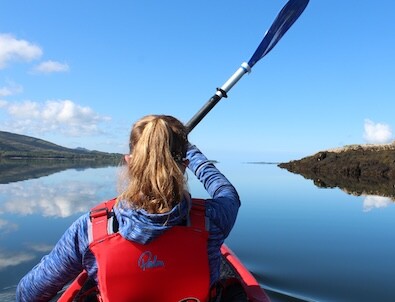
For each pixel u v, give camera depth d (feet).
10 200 34.71
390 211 32.30
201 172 6.51
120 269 4.82
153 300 5.08
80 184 51.42
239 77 10.25
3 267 16.03
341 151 119.03
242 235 22.70
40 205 32.14
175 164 4.89
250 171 100.07
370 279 15.39
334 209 32.91
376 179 75.51
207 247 5.24
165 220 4.79
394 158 90.17
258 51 10.27
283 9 10.29
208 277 5.20
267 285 14.65
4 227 23.57
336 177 80.48
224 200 5.65
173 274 5.01
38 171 84.74
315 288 14.29
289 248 19.97
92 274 5.14
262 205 34.42
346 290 14.14
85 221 5.07
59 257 5.14
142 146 4.86
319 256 18.53
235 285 7.19
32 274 5.43
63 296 7.94
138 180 4.81
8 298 12.64
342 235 23.24
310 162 119.96
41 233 22.15
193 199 5.47
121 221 4.85
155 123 4.98
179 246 4.98
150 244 4.86
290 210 31.96
